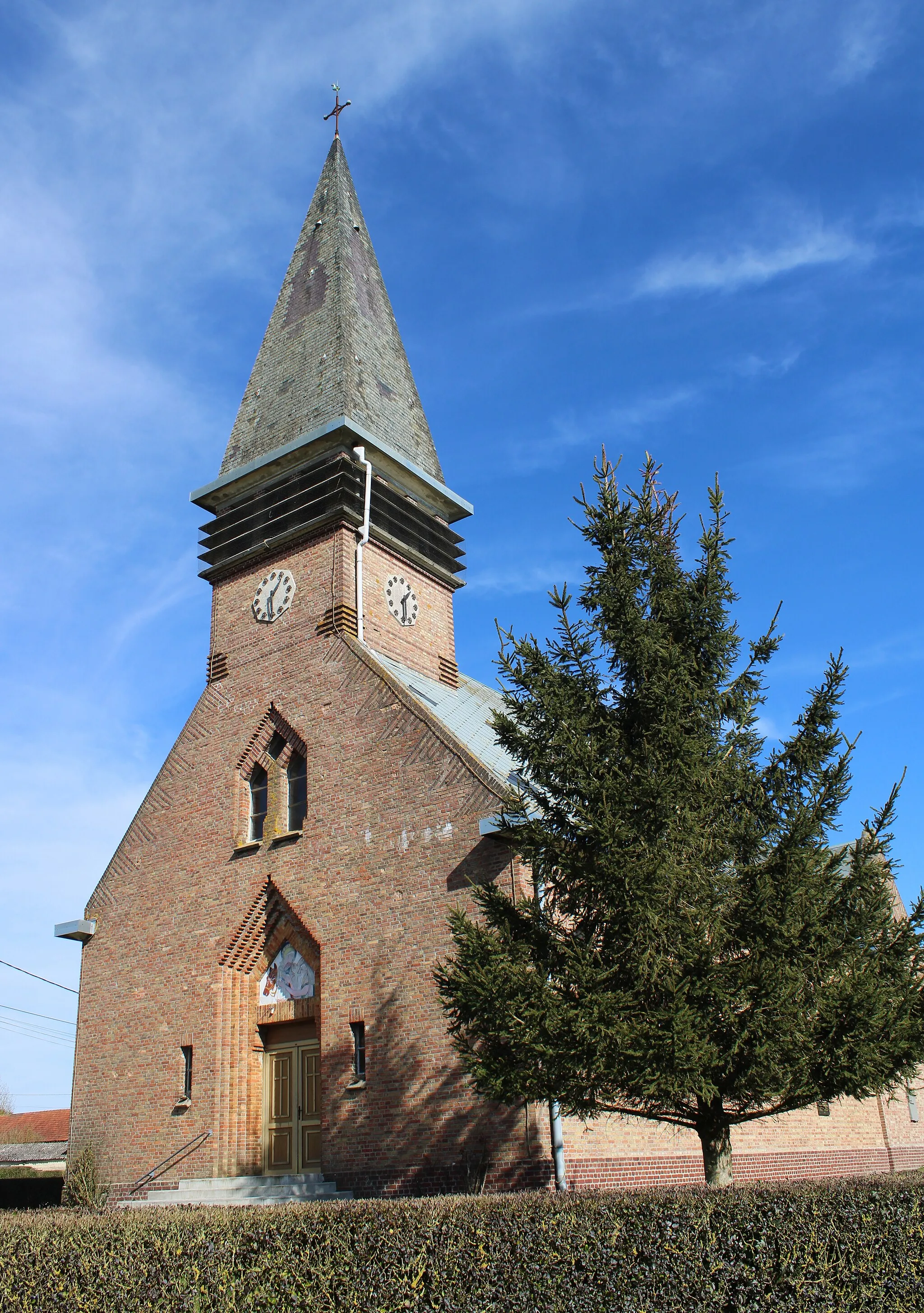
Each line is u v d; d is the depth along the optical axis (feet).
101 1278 36.55
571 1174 60.49
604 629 48.83
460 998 45.57
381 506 96.22
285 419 102.89
